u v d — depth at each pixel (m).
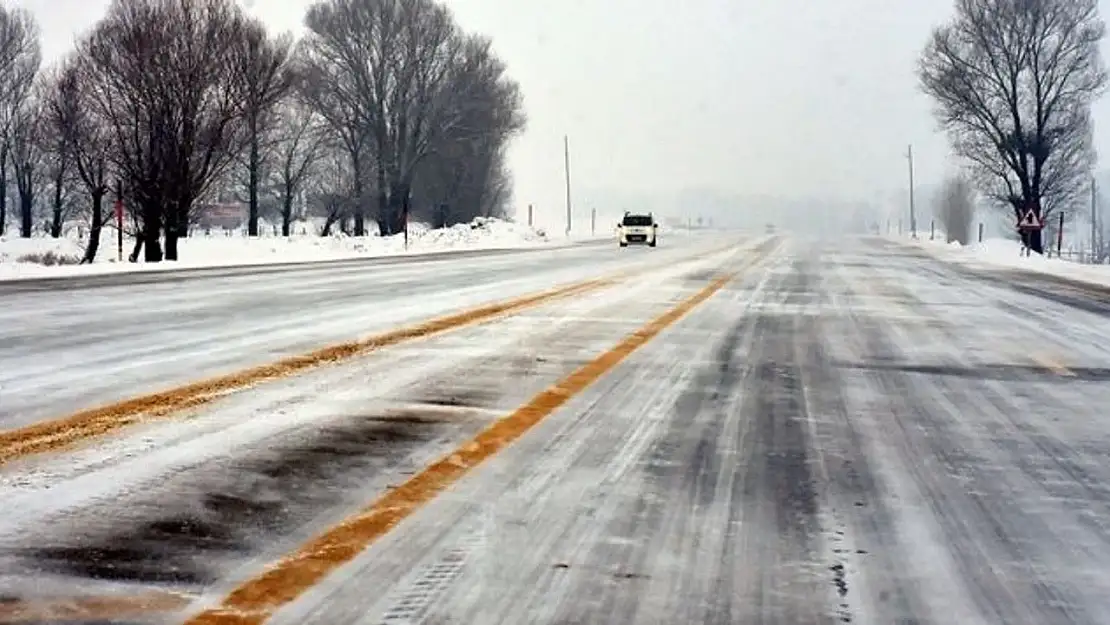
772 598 4.06
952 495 5.57
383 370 9.06
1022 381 9.48
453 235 55.34
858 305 17.34
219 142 36.50
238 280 21.19
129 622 3.66
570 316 14.11
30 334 11.33
